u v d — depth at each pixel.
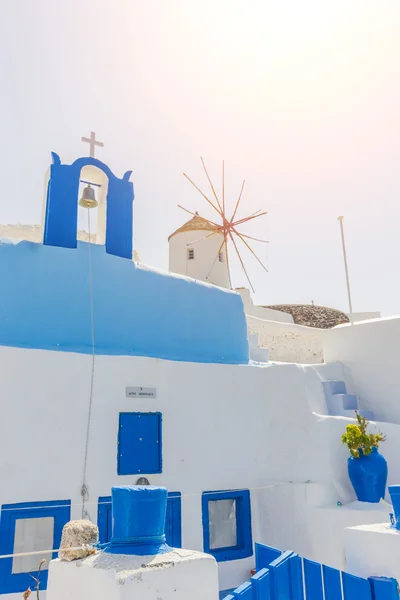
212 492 8.05
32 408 6.69
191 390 8.31
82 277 8.52
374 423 8.91
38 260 8.16
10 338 7.52
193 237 22.78
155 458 7.58
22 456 6.45
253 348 13.05
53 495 6.56
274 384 9.05
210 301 10.16
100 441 7.16
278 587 3.57
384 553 4.34
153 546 3.04
